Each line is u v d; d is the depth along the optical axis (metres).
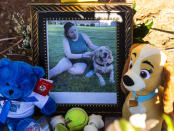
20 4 1.66
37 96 1.21
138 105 1.11
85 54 1.27
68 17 1.23
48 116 1.33
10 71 1.07
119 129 0.85
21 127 1.20
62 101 1.30
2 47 1.62
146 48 1.04
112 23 1.23
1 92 1.12
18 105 1.20
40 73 1.16
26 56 1.56
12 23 1.65
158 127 1.12
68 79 1.29
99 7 1.22
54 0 1.65
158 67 1.01
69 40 1.26
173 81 0.99
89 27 1.24
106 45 1.25
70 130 1.21
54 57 1.27
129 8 1.21
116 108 1.28
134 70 1.05
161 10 1.63
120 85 1.26
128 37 1.22
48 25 1.24
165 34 1.59
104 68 1.27
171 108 1.03
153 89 1.07
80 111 1.22
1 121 1.19
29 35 1.48
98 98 1.28
